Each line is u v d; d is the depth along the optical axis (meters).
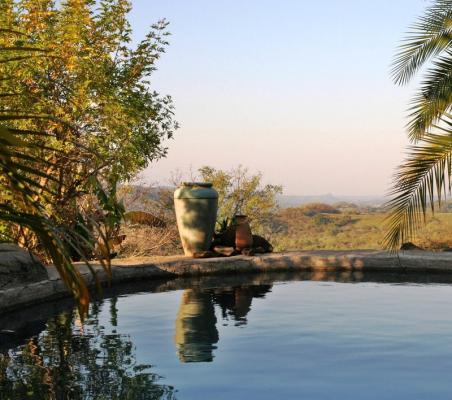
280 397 4.09
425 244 14.67
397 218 7.04
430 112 12.05
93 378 4.66
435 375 4.62
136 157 11.19
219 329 6.57
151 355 5.40
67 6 10.56
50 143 9.18
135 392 4.26
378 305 8.15
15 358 5.38
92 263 10.97
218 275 11.99
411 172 6.88
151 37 11.60
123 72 11.62
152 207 16.41
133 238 15.11
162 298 9.00
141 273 11.13
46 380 4.62
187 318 7.29
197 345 5.79
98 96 10.36
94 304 8.48
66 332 6.53
